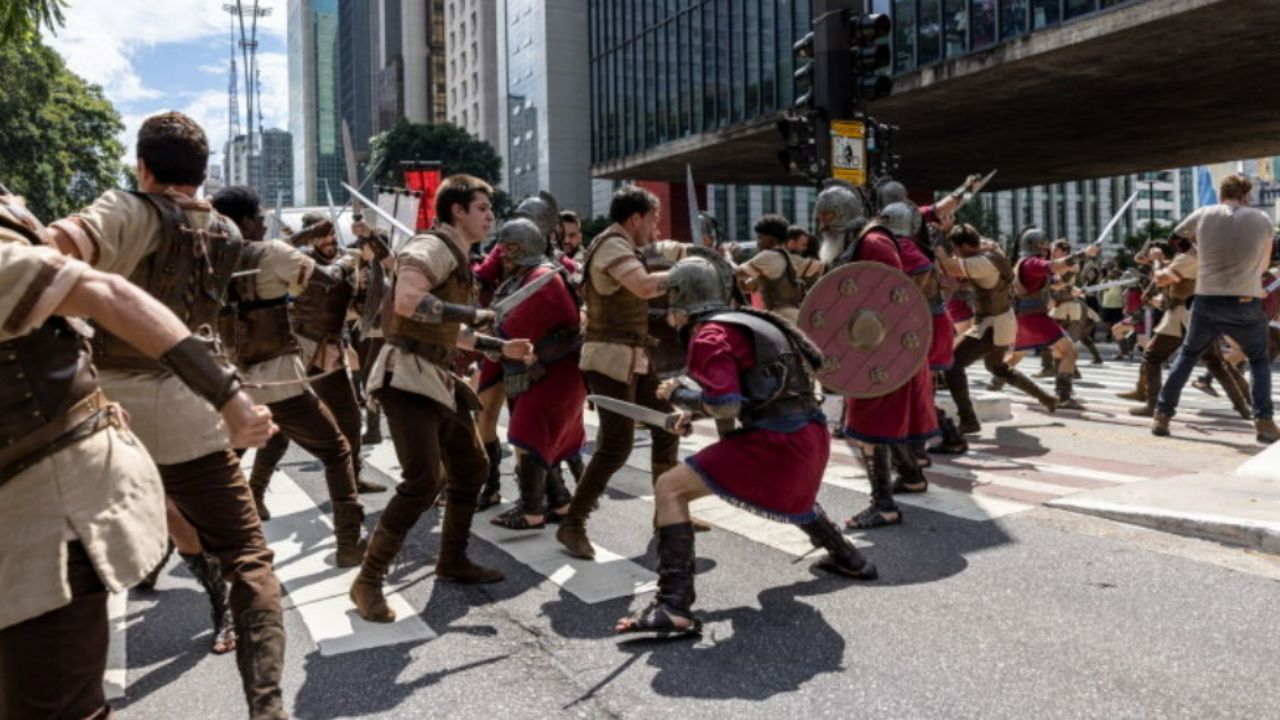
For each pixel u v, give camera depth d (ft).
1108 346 70.13
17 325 6.38
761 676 11.13
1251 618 12.33
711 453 12.62
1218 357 29.32
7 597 6.63
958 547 15.87
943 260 24.41
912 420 17.85
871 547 16.02
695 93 125.08
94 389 7.27
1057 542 15.96
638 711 10.34
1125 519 16.96
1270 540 14.82
